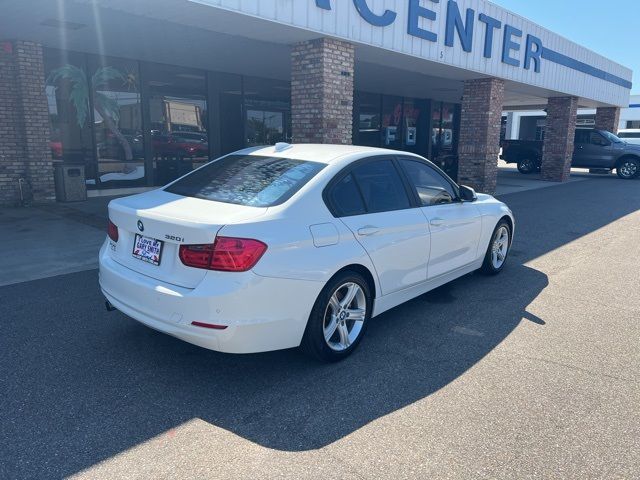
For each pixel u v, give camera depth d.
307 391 3.49
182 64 14.16
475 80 14.31
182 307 3.22
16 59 10.88
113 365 3.80
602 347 4.29
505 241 6.35
